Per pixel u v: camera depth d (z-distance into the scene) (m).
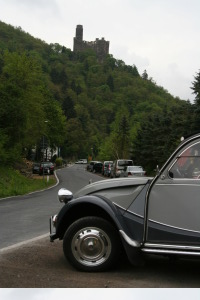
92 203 6.36
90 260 6.46
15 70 51.78
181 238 5.99
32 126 52.41
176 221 6.04
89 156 173.25
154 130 50.72
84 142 169.12
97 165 73.88
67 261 7.23
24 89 51.78
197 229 5.95
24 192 27.48
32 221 13.08
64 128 85.75
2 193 25.02
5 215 14.76
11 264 6.95
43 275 6.29
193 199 6.01
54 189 32.91
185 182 6.07
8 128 41.88
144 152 53.91
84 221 6.46
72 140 161.00
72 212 6.65
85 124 196.12
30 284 5.83
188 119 37.06
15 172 40.56
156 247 6.04
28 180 40.81
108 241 6.42
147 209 6.20
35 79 53.41
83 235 6.45
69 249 6.48
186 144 6.18
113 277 6.24
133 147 59.75
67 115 181.75
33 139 53.59
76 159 174.38
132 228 6.23
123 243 6.14
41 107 54.97
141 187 6.32
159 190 6.18
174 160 6.19
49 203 19.88
